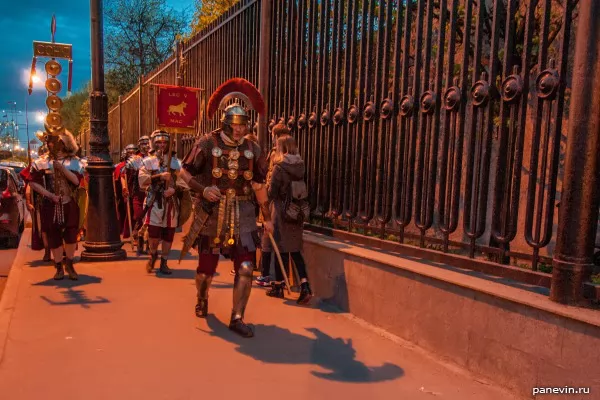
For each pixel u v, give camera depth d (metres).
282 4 6.41
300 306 4.93
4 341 3.80
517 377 3.05
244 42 7.40
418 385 3.18
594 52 2.85
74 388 3.04
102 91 7.07
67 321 4.31
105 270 6.40
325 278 5.09
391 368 3.44
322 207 5.63
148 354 3.61
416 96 4.30
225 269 6.56
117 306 4.79
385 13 4.74
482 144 3.68
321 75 5.69
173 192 6.23
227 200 4.11
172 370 3.34
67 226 5.71
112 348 3.71
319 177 5.71
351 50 5.12
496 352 3.19
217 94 5.52
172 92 7.99
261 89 6.70
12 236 10.09
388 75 4.64
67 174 5.59
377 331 4.18
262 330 4.19
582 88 2.90
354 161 5.10
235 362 3.51
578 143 2.92
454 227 3.92
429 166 4.15
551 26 5.32
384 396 3.03
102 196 7.06
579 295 2.87
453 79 3.92
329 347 3.82
